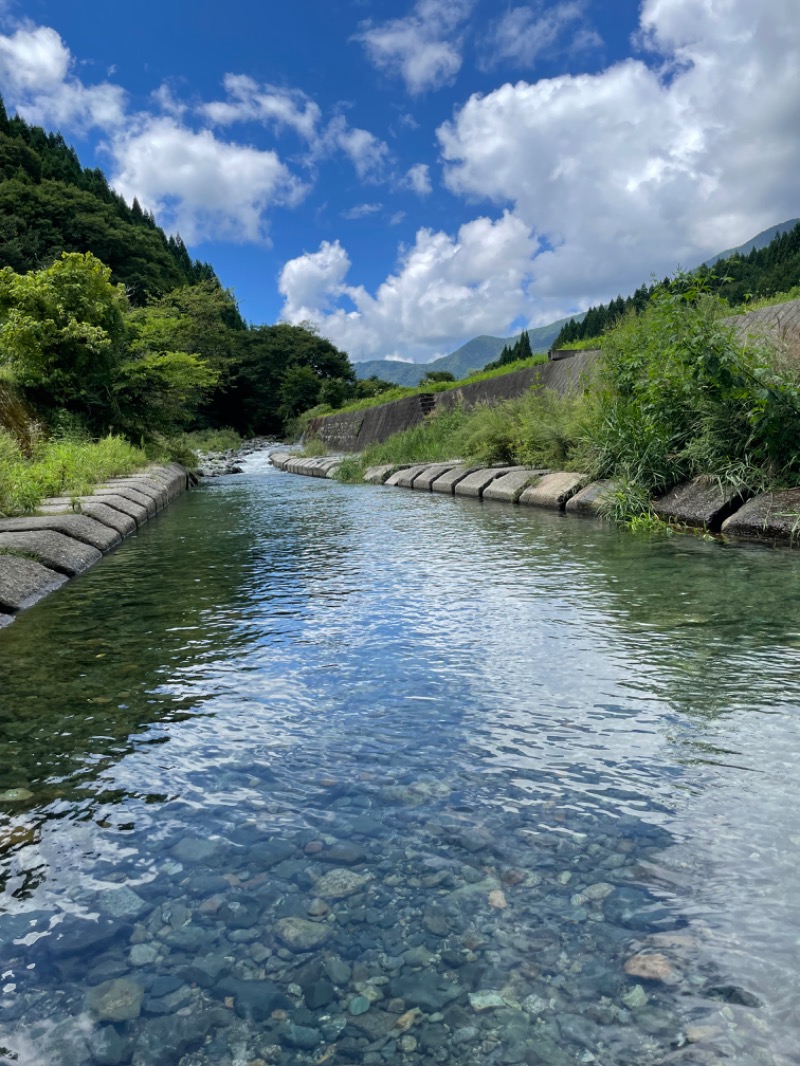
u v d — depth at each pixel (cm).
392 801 150
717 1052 86
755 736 175
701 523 518
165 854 133
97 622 315
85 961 106
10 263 4122
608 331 852
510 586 359
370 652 258
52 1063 88
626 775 158
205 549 538
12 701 217
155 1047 90
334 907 117
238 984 101
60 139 7675
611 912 112
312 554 491
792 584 334
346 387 5144
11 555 407
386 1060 87
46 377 1414
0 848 136
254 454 3381
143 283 4906
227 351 4894
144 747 181
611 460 671
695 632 264
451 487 962
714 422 550
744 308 699
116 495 758
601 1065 85
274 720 197
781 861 123
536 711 197
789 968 99
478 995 97
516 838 134
